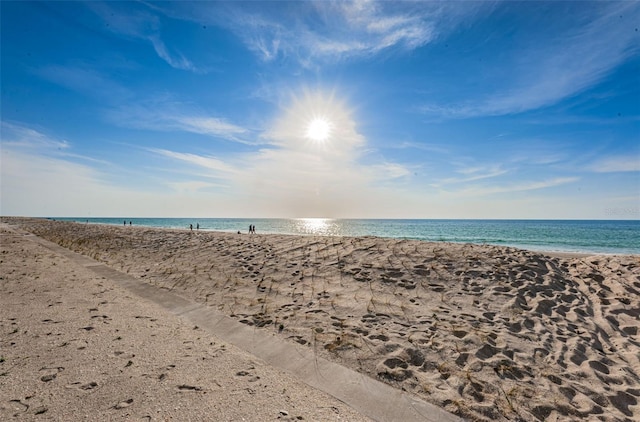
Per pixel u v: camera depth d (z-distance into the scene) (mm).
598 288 7246
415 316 5730
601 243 29734
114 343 3986
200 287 7777
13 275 7430
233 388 3131
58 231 25734
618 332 5312
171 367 3451
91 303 5715
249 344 4500
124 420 2471
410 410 3062
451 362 4121
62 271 8477
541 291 7102
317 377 3621
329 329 5129
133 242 16719
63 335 4109
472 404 3252
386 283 7676
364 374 3756
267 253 11648
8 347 3635
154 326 4816
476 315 5832
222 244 14328
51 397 2721
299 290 7434
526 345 4668
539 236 39281
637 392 3654
